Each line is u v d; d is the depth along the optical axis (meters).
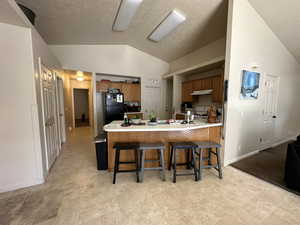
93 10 2.83
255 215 1.56
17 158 1.95
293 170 1.99
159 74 5.90
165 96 6.11
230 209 1.64
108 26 3.50
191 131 2.65
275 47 3.48
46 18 2.91
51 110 2.82
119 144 2.23
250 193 1.93
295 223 1.46
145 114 5.72
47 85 2.60
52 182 2.16
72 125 6.38
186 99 4.90
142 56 5.48
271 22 3.07
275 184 2.13
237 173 2.48
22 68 1.90
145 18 3.25
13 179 1.95
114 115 4.98
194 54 4.74
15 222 1.45
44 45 2.46
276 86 3.77
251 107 3.14
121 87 5.39
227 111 2.67
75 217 1.51
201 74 4.65
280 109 4.04
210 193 1.92
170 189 2.00
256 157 3.19
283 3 2.62
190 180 2.24
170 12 2.98
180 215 1.54
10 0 1.41
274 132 4.01
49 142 2.60
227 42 2.57
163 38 4.16
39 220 1.47
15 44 1.84
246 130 3.13
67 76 5.51
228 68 2.58
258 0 2.67
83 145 4.00
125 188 2.02
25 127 1.97
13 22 1.75
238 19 2.55
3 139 1.87
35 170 2.07
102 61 4.82
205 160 2.75
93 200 1.77
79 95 9.29
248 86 2.94
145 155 2.58
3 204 1.69
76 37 3.95
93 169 2.60
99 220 1.48
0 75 1.80
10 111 1.88
